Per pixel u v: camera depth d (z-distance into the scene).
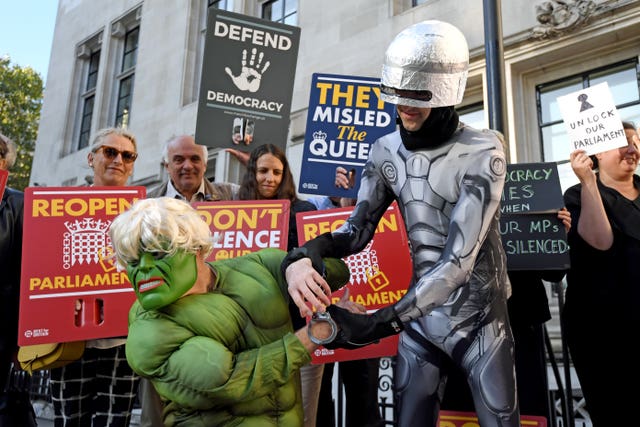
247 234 2.23
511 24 5.17
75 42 12.10
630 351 2.10
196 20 9.30
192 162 3.06
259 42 2.95
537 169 2.25
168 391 1.20
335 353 2.08
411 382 1.47
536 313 2.22
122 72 11.02
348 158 2.67
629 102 4.59
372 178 1.63
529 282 2.24
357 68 6.44
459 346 1.41
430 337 1.45
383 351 2.07
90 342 2.19
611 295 2.17
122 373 2.29
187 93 8.94
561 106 2.29
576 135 2.24
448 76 1.32
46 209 2.11
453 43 1.33
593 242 2.21
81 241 2.11
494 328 1.41
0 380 2.15
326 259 1.47
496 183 1.38
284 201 2.25
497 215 1.52
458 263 1.28
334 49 6.72
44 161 11.79
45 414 5.66
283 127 2.95
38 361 2.07
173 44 9.36
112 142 2.68
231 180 7.58
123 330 2.08
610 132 2.16
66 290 2.06
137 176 9.24
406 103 1.35
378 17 6.39
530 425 2.10
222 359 1.16
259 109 2.92
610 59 4.70
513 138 5.02
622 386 2.10
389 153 1.58
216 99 2.88
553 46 4.86
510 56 5.14
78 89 11.79
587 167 2.20
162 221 1.19
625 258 2.19
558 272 2.29
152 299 1.18
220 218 2.25
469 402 1.99
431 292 1.24
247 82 2.92
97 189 2.17
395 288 2.16
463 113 5.67
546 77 5.11
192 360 1.16
